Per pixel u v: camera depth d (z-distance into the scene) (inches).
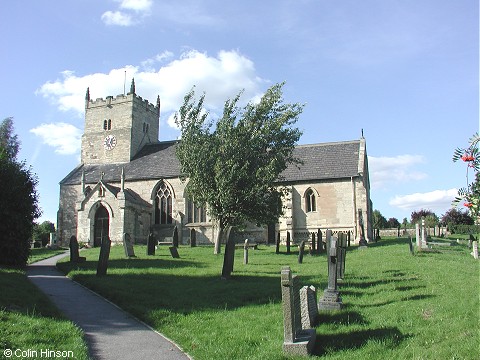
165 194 1962.4
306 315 395.2
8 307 442.9
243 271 791.1
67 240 2041.1
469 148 277.4
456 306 447.5
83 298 567.8
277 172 1250.0
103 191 1790.1
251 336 391.2
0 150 932.6
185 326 429.7
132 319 465.4
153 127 2358.5
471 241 1349.7
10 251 876.0
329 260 485.4
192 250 1293.1
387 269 750.5
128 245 1064.2
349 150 1863.9
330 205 1743.4
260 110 1261.1
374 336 374.6
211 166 1239.5
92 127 2240.4
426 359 311.7
